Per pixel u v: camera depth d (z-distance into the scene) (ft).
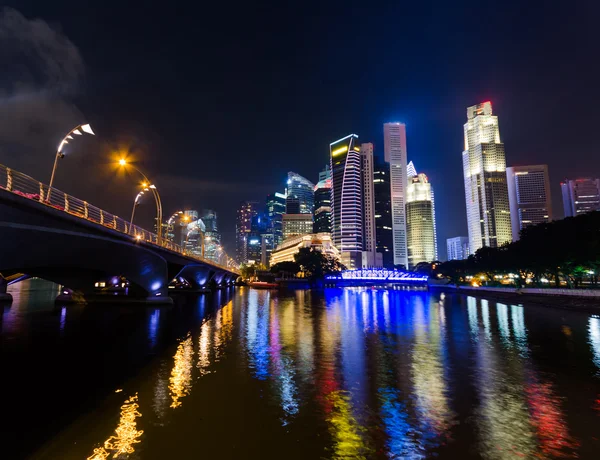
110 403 55.67
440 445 43.11
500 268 353.10
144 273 199.82
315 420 49.98
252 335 118.42
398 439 44.57
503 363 81.92
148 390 61.87
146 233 176.24
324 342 107.04
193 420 49.60
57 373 72.13
